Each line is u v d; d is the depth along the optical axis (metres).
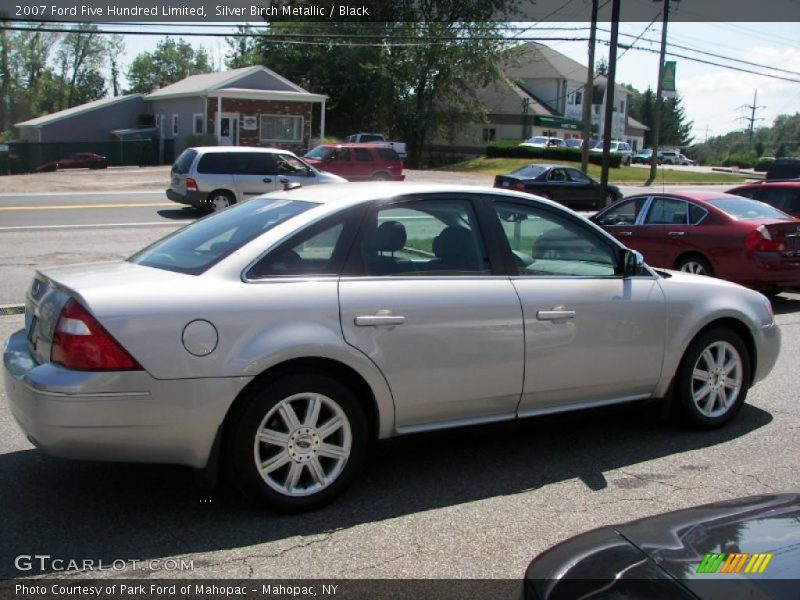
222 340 3.75
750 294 5.62
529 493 4.37
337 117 56.12
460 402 4.41
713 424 5.44
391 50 53.34
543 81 67.06
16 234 16.64
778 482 4.56
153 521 3.92
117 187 30.41
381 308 4.11
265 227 4.21
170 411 3.67
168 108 47.72
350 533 3.84
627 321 4.91
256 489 3.89
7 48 74.19
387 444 4.30
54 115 52.34
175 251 4.38
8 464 4.62
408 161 55.47
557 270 4.84
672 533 2.41
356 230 4.25
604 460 4.90
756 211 10.55
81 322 3.60
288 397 3.91
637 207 11.39
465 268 4.50
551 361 4.64
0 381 5.96
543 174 25.81
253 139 43.09
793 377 6.95
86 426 3.59
